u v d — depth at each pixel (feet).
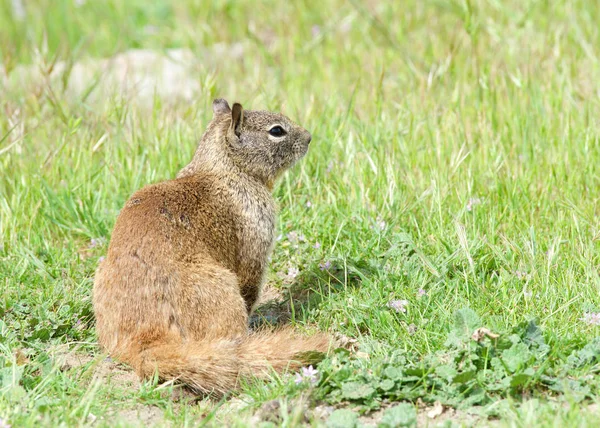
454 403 25.85
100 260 36.06
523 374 25.75
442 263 33.47
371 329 30.53
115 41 72.49
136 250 29.09
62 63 63.16
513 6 58.70
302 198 39.93
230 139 33.12
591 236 34.99
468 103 46.62
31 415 24.82
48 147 45.37
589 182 38.93
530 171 39.60
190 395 27.96
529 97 45.42
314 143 42.78
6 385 27.17
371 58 56.95
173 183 32.27
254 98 49.11
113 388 27.99
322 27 63.93
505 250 34.88
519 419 24.13
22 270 35.45
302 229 38.06
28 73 57.16
